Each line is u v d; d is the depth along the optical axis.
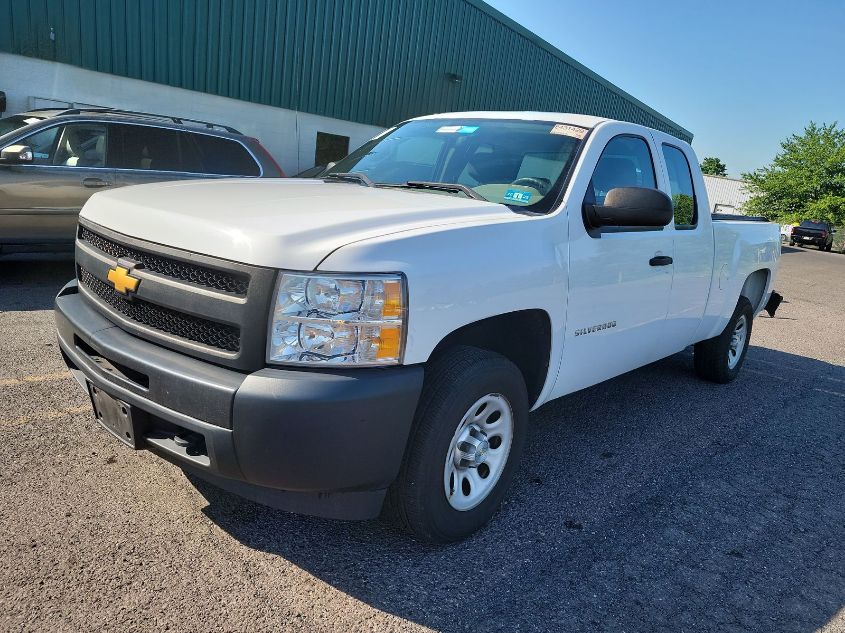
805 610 2.60
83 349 2.72
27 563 2.36
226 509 2.85
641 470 3.74
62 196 7.12
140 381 2.37
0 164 6.75
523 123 3.69
